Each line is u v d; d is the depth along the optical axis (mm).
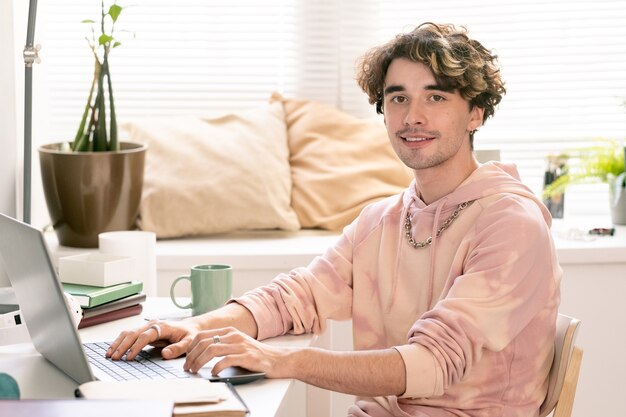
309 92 3365
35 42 3039
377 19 3312
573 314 2896
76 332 1423
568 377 1800
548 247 1814
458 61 1870
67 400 1141
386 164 3154
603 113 3336
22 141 2848
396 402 1844
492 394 1807
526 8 3289
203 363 1603
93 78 3107
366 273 2029
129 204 2805
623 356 2914
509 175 1945
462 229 1885
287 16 3326
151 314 2082
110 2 3266
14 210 2818
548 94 3328
